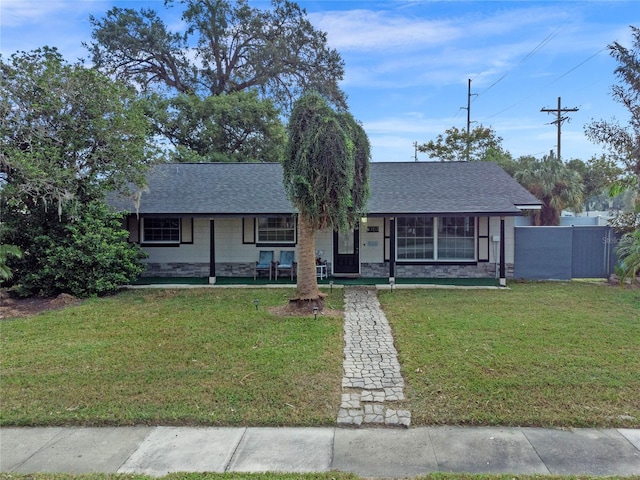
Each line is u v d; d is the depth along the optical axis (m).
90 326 7.73
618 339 6.67
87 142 10.95
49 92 10.16
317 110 8.26
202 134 24.36
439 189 13.29
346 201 8.29
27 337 7.08
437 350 6.24
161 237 13.91
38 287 10.54
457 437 4.02
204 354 6.14
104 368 5.64
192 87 29.20
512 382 5.05
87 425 4.29
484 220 13.27
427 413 4.43
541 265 13.07
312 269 8.89
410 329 7.38
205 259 13.91
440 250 13.41
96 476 3.38
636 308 8.84
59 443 3.96
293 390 4.95
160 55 28.08
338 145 8.12
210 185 13.94
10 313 8.77
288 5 30.17
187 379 5.26
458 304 9.38
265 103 25.66
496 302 9.55
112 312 8.82
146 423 4.32
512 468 3.49
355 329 7.55
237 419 4.34
